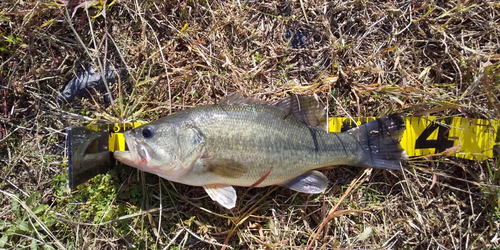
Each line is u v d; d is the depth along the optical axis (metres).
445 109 0.50
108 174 0.47
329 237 0.50
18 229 0.46
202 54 0.50
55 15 0.49
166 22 0.51
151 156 0.43
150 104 0.50
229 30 0.51
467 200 0.51
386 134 0.48
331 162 0.47
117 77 0.49
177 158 0.43
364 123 0.48
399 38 0.52
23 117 0.49
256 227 0.49
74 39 0.49
